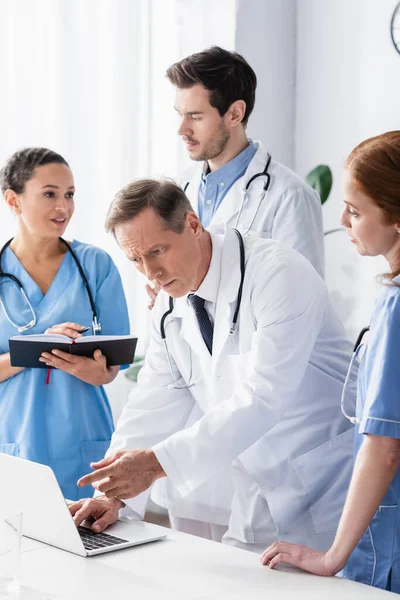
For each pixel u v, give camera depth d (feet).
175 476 4.97
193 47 10.89
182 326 5.85
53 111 9.69
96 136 10.05
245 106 7.84
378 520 4.61
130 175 10.33
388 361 4.29
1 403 6.94
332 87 11.55
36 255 7.23
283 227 7.72
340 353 5.78
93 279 7.26
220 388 5.71
